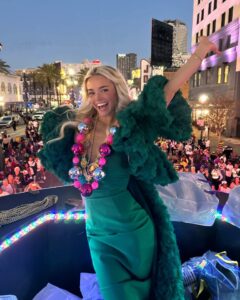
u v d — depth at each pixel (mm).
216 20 33750
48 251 2742
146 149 1724
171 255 1922
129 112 1734
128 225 1830
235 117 27453
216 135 28172
